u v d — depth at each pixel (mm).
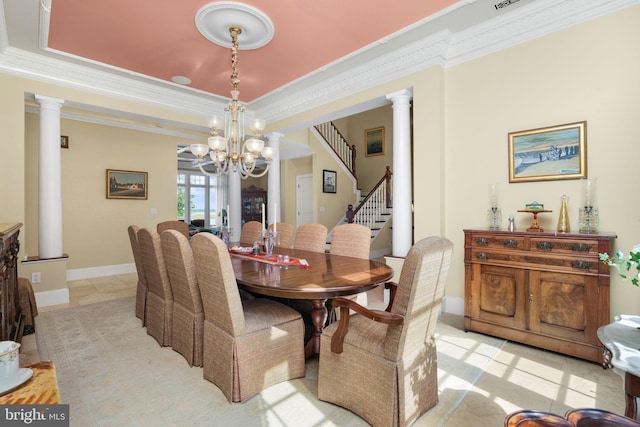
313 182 7504
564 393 1915
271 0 2629
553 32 2750
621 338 1241
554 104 2744
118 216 5621
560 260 2326
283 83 4391
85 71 3877
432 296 1619
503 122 3018
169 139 6184
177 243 2207
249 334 1859
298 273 2162
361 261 2611
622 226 2430
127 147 5723
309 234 3361
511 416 968
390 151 8359
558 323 2336
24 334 2768
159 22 2926
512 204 2959
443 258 1604
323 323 2389
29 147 4793
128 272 5703
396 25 3029
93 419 1671
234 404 1799
